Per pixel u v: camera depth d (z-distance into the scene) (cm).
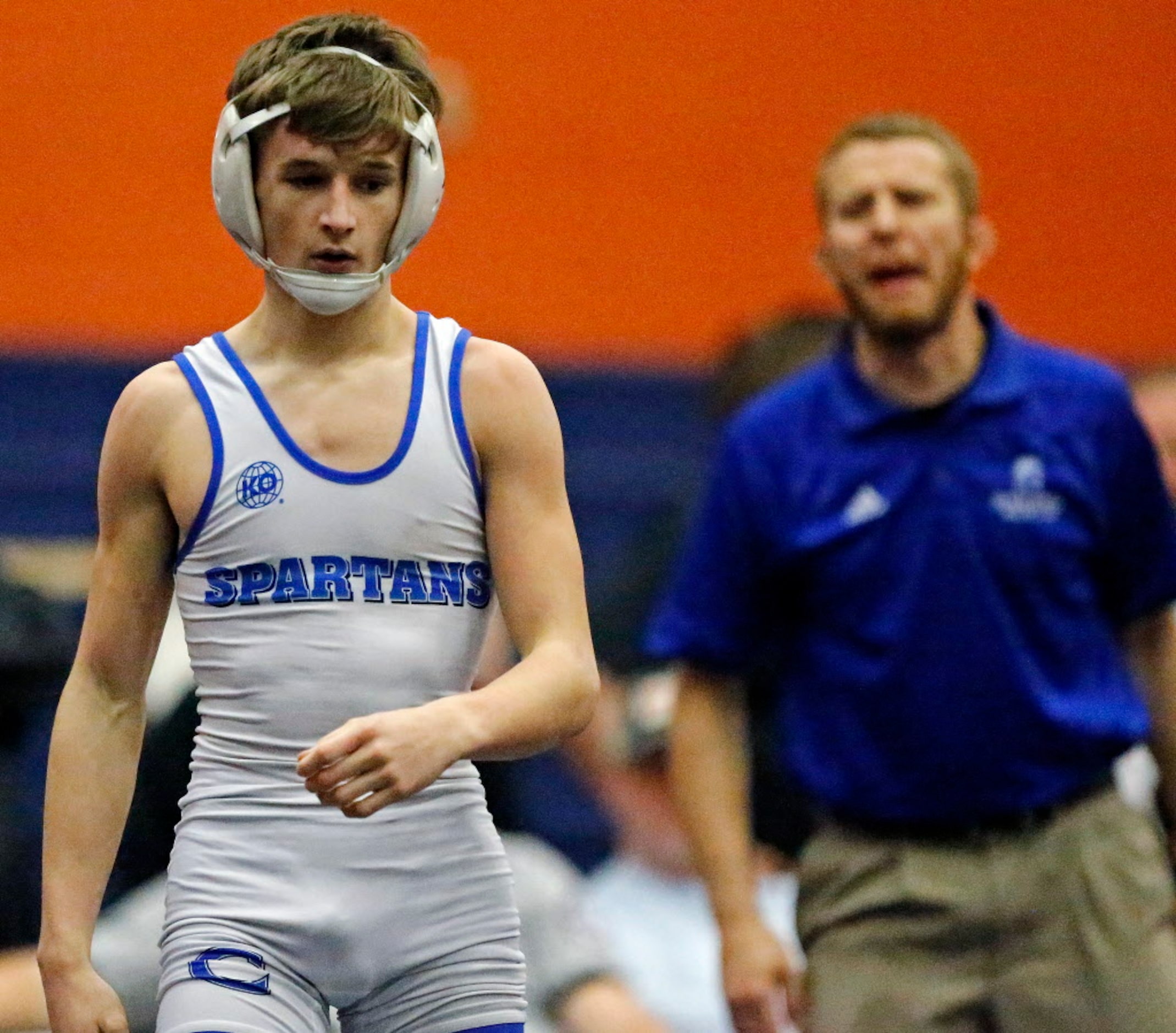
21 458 2281
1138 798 1775
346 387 1023
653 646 1527
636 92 2464
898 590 1429
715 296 2484
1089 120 2600
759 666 1725
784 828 1747
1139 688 1503
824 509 1462
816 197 1520
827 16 2525
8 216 2270
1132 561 1470
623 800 1817
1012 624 1414
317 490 1009
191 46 2320
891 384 1470
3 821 1550
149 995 1417
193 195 2325
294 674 1008
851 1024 1416
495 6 2403
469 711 945
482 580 1042
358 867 1017
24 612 1580
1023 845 1407
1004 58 2581
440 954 1027
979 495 1427
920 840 1423
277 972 1005
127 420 1030
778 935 1728
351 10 1184
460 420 1030
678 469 2464
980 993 1409
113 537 1044
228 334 1053
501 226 2409
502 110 2405
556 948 1515
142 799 1515
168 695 1551
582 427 2453
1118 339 2595
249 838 1017
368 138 974
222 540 1015
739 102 2498
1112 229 2600
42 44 2281
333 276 983
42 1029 1448
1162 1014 1389
